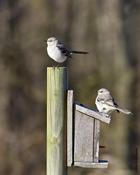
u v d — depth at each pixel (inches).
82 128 470.6
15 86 910.4
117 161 821.9
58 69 461.4
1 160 852.6
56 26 929.5
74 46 928.9
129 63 894.4
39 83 916.6
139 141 856.9
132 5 899.4
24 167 852.0
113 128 860.0
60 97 462.0
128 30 900.0
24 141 875.4
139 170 815.1
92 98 900.0
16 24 928.3
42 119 900.0
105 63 903.1
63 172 466.6
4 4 932.6
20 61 917.2
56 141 464.1
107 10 904.3
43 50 921.5
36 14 933.2
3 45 917.2
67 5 932.0
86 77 906.7
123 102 877.8
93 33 916.6
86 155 471.8
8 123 892.0
